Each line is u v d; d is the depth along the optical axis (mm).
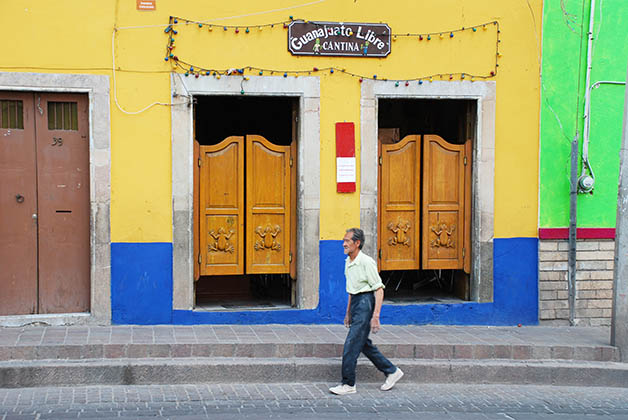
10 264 7637
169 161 7840
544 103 8641
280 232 8336
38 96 7617
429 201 8648
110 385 6477
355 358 6391
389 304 8484
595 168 8820
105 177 7680
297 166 8289
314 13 8102
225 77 7934
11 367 6285
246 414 5730
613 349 7559
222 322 8000
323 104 8156
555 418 6047
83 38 7602
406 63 8336
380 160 8539
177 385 6574
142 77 7750
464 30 8438
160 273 7848
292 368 6816
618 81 8820
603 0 8742
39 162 7660
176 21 7793
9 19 7422
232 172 8203
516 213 8625
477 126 8523
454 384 7090
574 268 8719
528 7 8570
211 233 8172
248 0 7965
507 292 8625
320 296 8203
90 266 7766
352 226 8258
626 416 6211
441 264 8695
